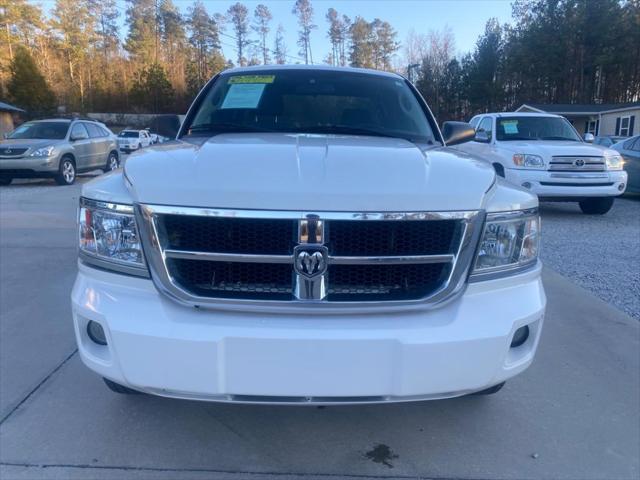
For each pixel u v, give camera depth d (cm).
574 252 687
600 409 301
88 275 234
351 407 298
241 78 388
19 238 722
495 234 231
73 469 242
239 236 212
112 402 298
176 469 243
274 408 295
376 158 244
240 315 213
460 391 221
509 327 224
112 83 7400
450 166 246
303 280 211
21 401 298
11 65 5050
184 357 209
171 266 217
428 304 218
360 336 208
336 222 211
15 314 431
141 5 8406
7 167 1316
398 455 257
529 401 308
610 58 4728
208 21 8369
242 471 243
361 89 379
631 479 243
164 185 217
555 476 244
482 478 242
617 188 920
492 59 5531
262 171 222
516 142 972
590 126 3619
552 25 5075
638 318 446
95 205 231
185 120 371
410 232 217
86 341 234
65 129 1465
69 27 7450
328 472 244
